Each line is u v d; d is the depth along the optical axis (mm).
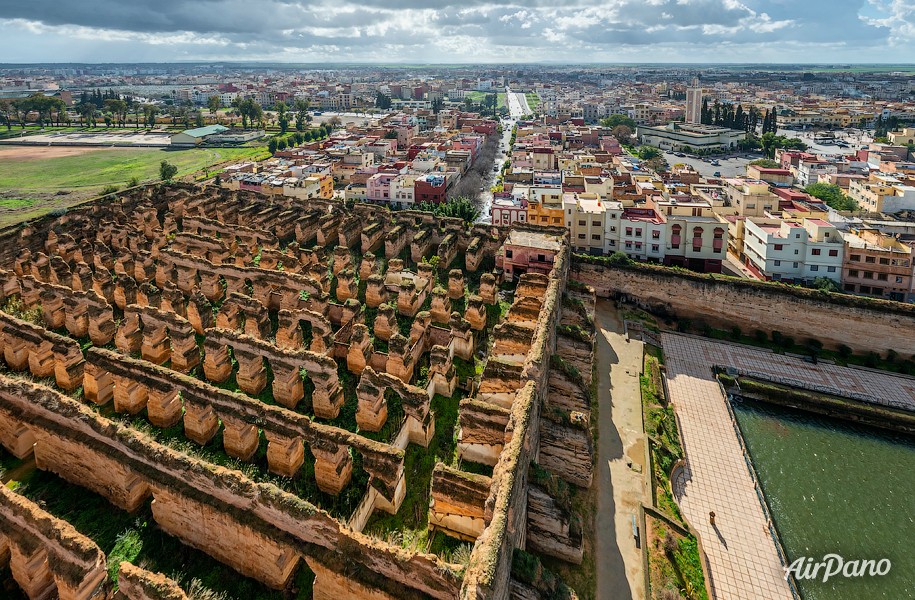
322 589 27922
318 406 40656
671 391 59281
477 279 66750
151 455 30844
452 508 32625
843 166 142125
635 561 36688
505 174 158875
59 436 33438
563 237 70688
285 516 27859
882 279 77375
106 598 26719
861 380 63406
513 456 30953
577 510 40219
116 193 86688
